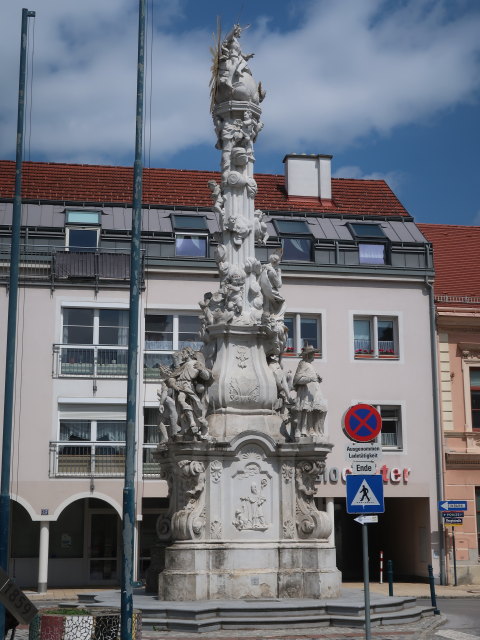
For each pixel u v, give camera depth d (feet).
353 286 116.37
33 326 108.27
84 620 40.16
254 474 64.23
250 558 62.64
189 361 66.74
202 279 112.98
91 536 112.47
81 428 107.76
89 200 120.06
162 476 69.21
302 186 128.67
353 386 114.21
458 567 110.93
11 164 124.77
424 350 116.47
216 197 71.41
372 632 54.70
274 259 69.62
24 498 104.22
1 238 110.01
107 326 110.22
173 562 62.18
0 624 43.01
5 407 52.06
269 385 66.69
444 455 114.11
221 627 55.36
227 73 71.97
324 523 64.13
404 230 121.70
